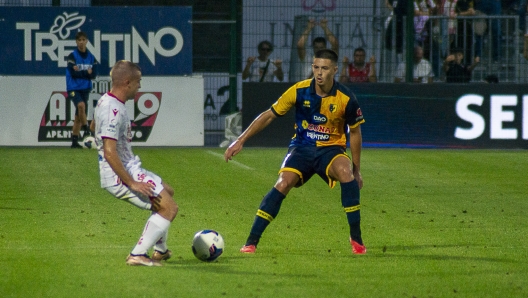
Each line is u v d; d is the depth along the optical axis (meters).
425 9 48.88
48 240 20.64
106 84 45.47
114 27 45.28
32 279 15.88
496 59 47.78
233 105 47.03
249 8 47.62
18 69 45.12
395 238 21.73
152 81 45.81
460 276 16.78
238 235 22.11
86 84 44.72
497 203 28.72
